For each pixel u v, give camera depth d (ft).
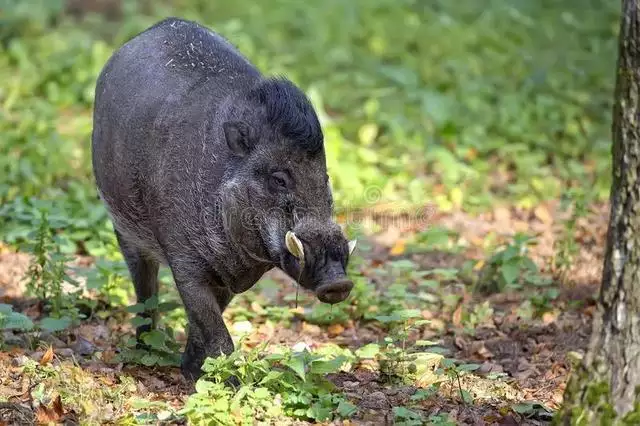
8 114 66.59
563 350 39.45
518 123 68.08
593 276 47.96
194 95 35.12
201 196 33.91
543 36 83.76
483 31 84.17
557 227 55.52
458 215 57.93
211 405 29.73
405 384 34.47
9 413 30.37
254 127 33.17
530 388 35.47
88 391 31.71
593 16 89.25
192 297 34.40
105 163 37.37
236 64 36.65
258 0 92.94
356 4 91.97
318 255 31.48
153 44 37.32
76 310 39.86
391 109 70.44
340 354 36.32
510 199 59.98
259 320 42.73
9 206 50.62
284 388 32.04
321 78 76.54
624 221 26.61
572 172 62.23
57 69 74.08
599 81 75.61
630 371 26.68
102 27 86.58
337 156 60.34
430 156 63.67
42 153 59.21
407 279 47.80
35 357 35.50
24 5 86.69
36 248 40.73
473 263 47.85
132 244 38.47
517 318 42.73
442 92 74.23
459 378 34.76
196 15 88.38
